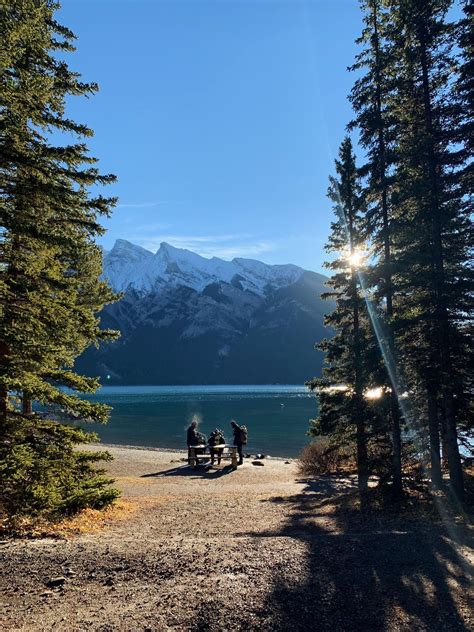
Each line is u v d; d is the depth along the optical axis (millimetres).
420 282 12438
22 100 7938
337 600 5203
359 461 14664
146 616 4676
